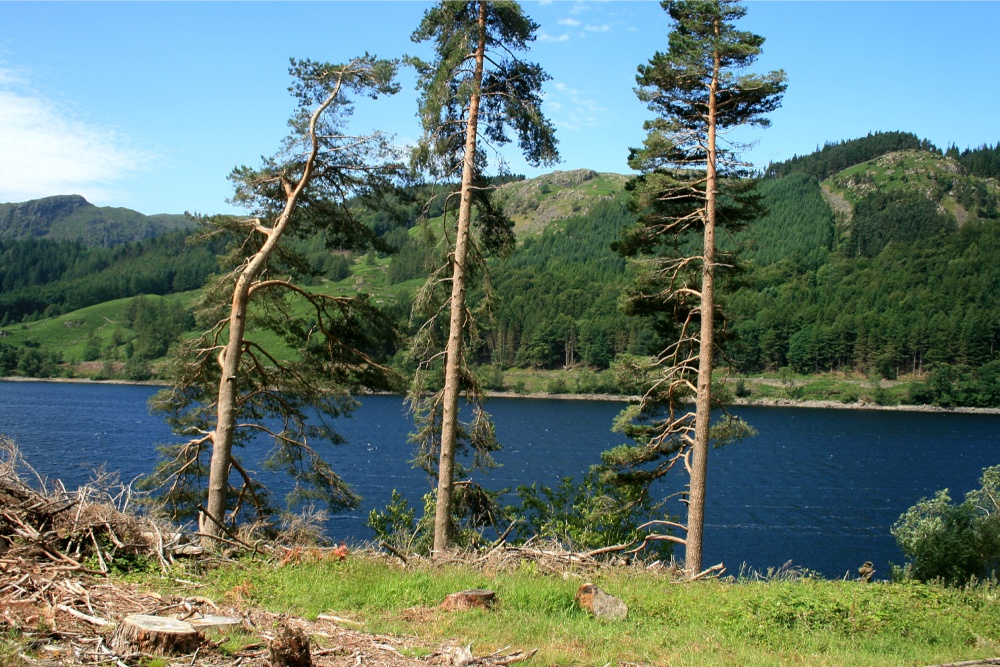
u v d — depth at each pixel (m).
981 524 20.59
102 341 165.50
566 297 166.25
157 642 5.72
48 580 7.20
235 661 5.74
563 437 69.69
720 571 13.79
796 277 179.00
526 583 9.92
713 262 17.23
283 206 16.28
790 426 85.94
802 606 9.71
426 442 16.95
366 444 60.28
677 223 17.88
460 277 16.30
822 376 130.50
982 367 119.38
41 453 48.38
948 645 9.01
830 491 45.34
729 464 55.75
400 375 16.80
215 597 7.93
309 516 13.67
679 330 19.17
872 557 31.14
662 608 9.41
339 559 10.48
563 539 18.19
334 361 16.50
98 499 9.81
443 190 16.67
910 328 127.38
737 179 17.34
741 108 17.34
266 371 16.58
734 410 108.38
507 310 153.12
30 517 8.98
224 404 14.65
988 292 145.75
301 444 16.84
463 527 16.58
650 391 18.36
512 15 15.53
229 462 14.70
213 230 15.97
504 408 104.12
